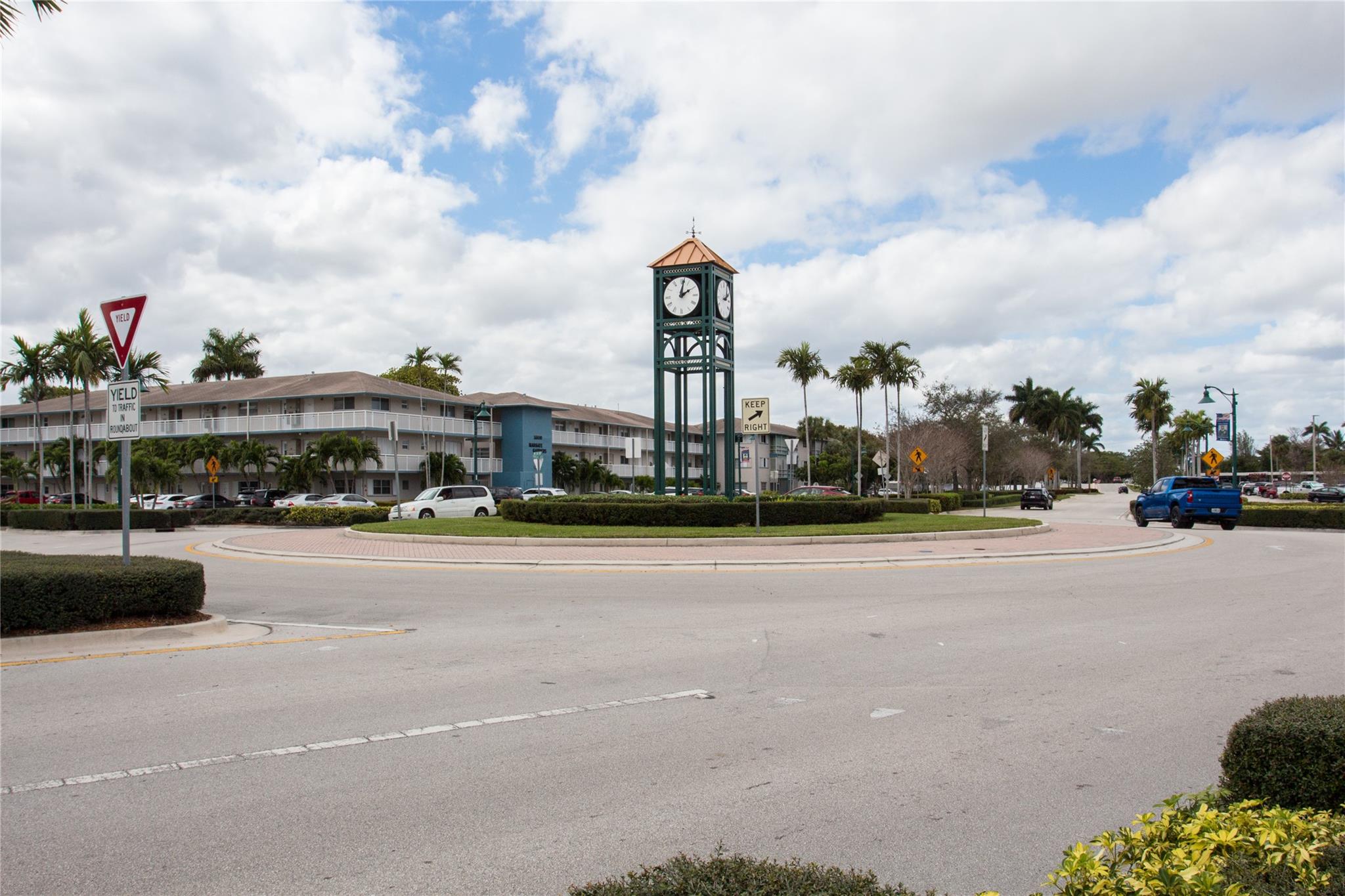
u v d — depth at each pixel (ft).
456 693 25.70
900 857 14.66
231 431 198.90
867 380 222.48
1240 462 467.52
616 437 263.29
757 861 14.19
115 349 36.83
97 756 19.93
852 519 86.02
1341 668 28.55
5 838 15.55
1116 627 36.29
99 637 33.01
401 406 202.90
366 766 19.24
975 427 241.14
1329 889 9.18
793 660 30.17
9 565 34.68
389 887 13.67
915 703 24.45
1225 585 49.55
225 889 13.65
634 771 18.88
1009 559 63.82
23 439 224.12
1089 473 490.08
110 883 13.88
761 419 74.64
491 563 61.36
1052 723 22.49
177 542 93.56
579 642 33.50
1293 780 12.71
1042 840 15.38
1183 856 9.71
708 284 91.56
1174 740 21.02
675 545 69.82
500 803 17.08
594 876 13.93
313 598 46.29
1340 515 102.47
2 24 33.50
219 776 18.63
